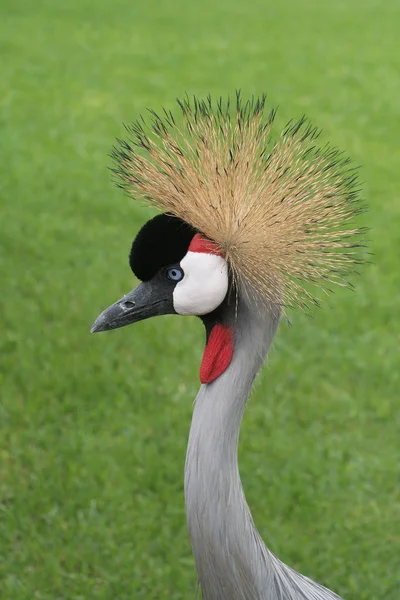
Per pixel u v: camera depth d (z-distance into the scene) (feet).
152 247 11.09
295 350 27.71
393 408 24.94
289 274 11.03
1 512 20.67
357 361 26.94
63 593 18.63
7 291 29.99
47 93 54.80
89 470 21.94
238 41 71.56
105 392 25.00
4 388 25.04
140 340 27.68
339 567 19.29
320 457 22.59
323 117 51.57
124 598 18.48
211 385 11.35
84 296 29.81
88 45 68.03
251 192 11.14
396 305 30.35
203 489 11.21
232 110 45.75
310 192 11.23
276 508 20.86
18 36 69.67
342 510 21.04
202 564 11.53
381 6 88.22
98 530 20.10
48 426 23.50
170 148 11.31
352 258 11.93
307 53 68.28
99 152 44.60
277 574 12.31
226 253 10.92
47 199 38.19
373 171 43.14
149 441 23.17
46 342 27.14
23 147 44.78
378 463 22.58
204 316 11.43
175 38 71.82
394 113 52.95
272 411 24.45
